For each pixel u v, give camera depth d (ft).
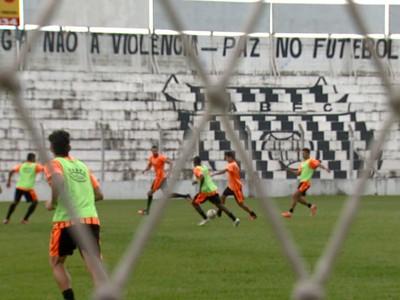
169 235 156.87
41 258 123.34
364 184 18.31
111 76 340.80
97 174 329.11
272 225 18.76
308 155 205.26
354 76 352.90
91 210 78.28
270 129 343.46
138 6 347.15
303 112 346.74
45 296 91.40
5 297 90.74
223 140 330.54
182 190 301.02
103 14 343.67
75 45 341.62
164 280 101.65
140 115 337.72
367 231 162.30
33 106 333.62
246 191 310.65
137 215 214.48
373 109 349.82
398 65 358.64
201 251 130.52
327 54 354.74
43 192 296.51
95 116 335.67
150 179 331.16
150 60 345.10
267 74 350.84
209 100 18.83
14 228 175.94
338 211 226.58
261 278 103.04
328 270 18.04
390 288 95.71
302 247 134.00
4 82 17.33
